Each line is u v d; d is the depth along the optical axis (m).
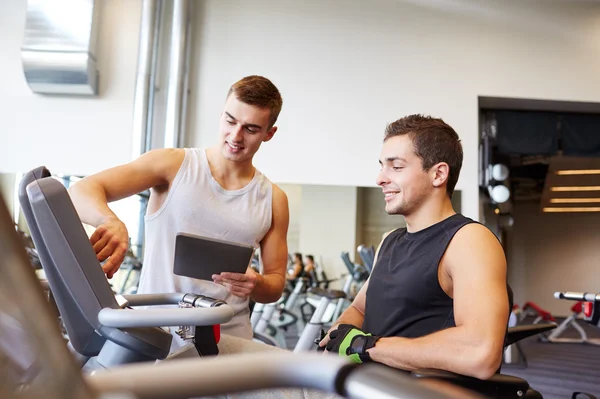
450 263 1.32
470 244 1.29
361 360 1.31
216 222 1.81
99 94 6.50
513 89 6.83
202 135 6.61
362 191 6.59
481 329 1.17
